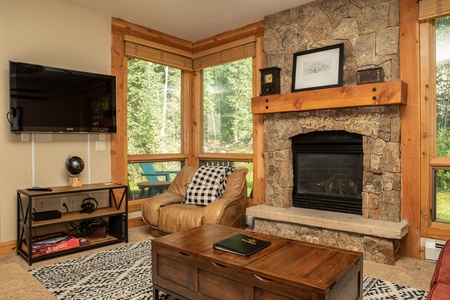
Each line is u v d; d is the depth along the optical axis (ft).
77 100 11.34
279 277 4.96
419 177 9.68
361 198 10.73
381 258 9.27
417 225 9.70
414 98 9.71
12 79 9.86
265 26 12.99
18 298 7.14
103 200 12.65
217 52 15.11
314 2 11.63
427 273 8.54
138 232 12.78
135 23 13.65
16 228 10.36
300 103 11.21
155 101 14.98
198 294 6.03
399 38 9.93
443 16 9.33
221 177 12.36
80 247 10.38
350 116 10.61
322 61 11.33
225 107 15.26
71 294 7.36
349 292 5.41
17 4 10.37
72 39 11.68
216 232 7.55
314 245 6.51
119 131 13.15
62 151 11.44
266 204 12.71
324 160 11.70
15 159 10.36
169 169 15.56
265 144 12.79
